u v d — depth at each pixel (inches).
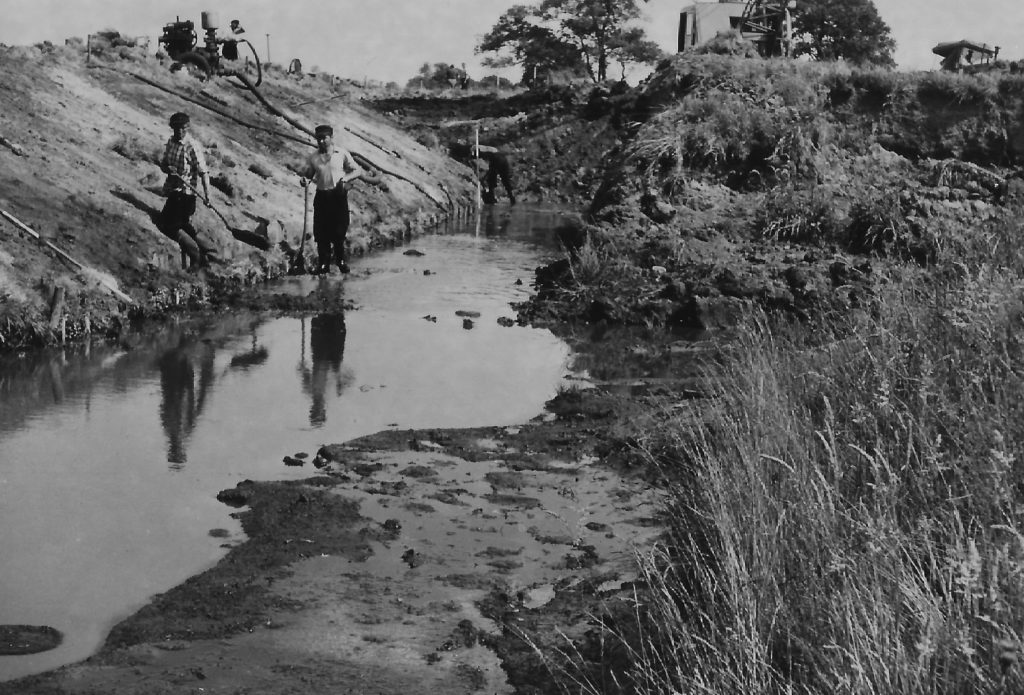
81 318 467.5
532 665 201.0
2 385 388.5
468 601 228.5
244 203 735.1
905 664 152.6
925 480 218.4
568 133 1678.2
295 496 284.5
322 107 1300.4
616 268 607.2
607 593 229.8
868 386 287.1
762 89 837.2
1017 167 770.2
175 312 527.2
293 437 339.9
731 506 228.1
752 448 254.7
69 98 757.9
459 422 361.1
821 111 817.5
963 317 302.0
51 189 560.7
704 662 179.3
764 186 754.2
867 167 772.0
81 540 254.5
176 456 317.7
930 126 804.0
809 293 542.9
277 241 680.4
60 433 336.2
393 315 551.5
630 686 188.1
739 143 770.8
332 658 203.0
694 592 204.2
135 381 402.6
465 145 1635.1
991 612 164.4
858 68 868.0
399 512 276.8
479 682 195.9
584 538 262.1
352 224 869.8
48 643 206.2
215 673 196.5
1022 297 312.0
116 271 522.6
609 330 527.2
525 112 1904.5
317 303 572.4
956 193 704.4
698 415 336.2
